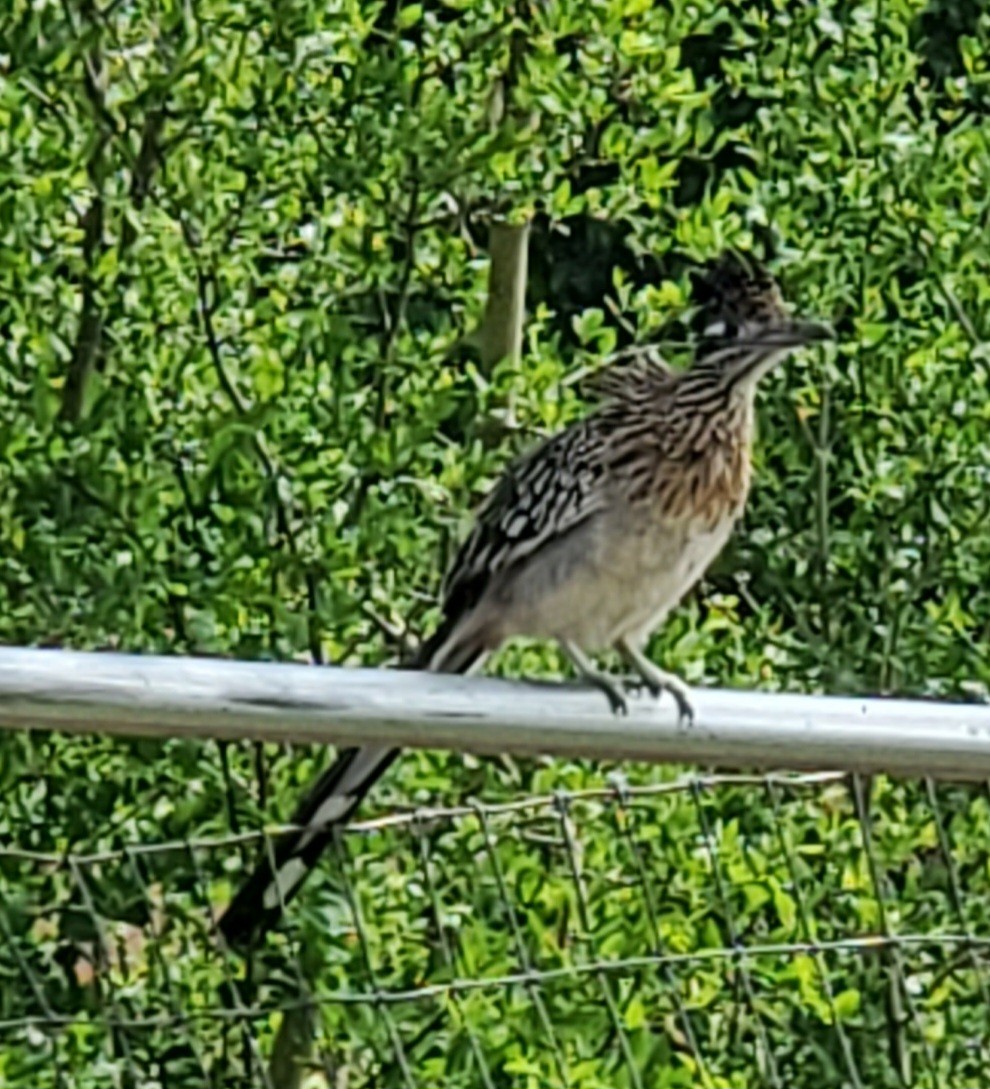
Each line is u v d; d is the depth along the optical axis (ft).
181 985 17.72
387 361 31.73
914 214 33.96
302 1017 17.25
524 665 30.30
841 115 33.73
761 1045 17.29
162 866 19.39
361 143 30.73
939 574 34.32
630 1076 16.11
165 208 30.76
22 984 19.56
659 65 32.07
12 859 20.74
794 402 34.45
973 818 32.01
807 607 34.60
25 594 29.22
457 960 23.65
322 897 26.63
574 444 20.13
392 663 31.58
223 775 27.89
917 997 26.63
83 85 30.45
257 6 30.55
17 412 30.40
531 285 45.11
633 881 28.30
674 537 20.26
